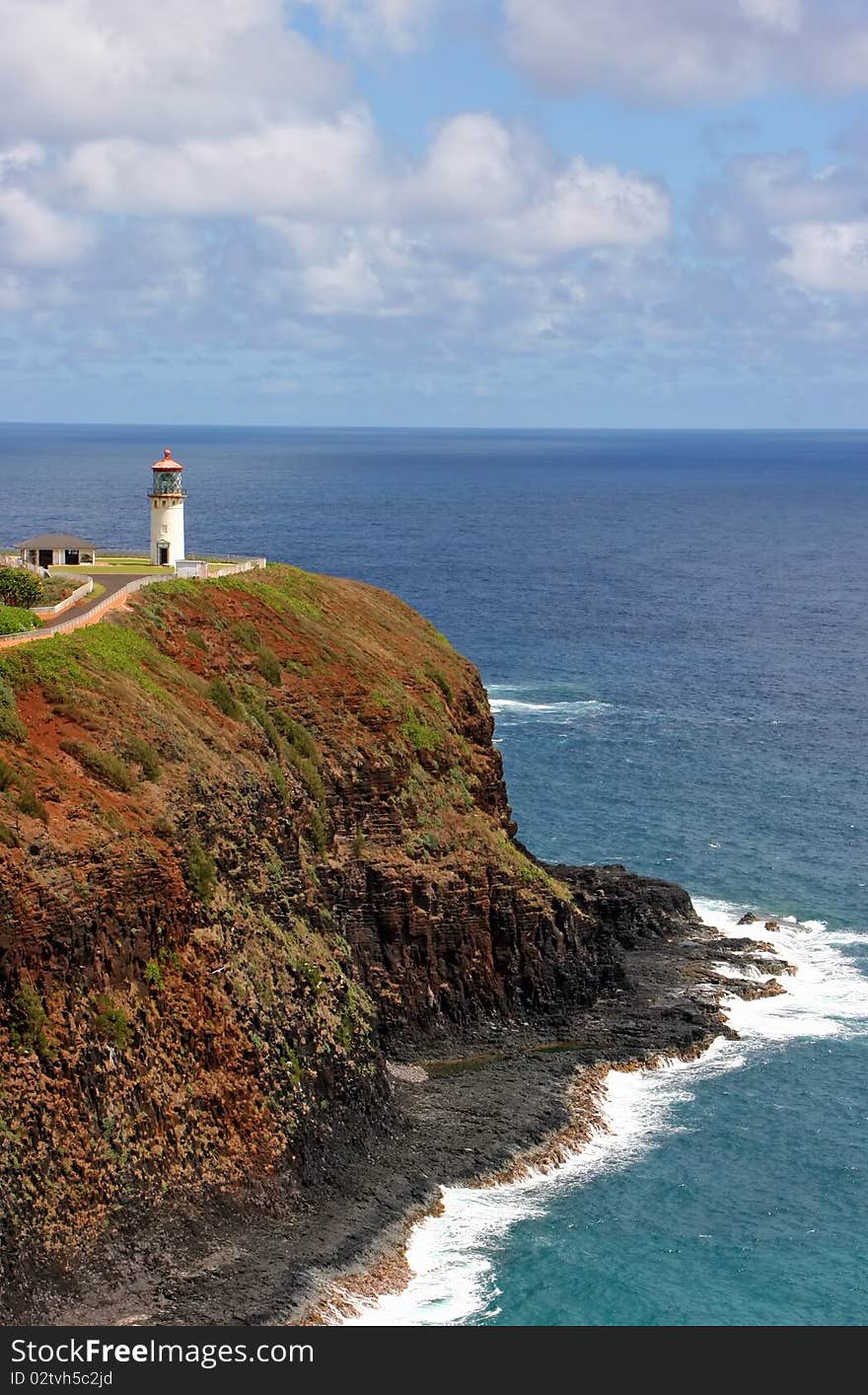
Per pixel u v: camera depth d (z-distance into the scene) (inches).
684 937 3319.4
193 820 2425.0
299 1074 2379.4
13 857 2070.6
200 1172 2169.0
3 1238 1898.4
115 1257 2007.9
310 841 2827.3
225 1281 2041.1
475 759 3380.9
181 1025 2241.6
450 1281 2138.3
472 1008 2938.0
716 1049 2866.6
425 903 2928.2
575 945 3078.2
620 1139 2551.7
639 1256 2215.8
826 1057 2837.1
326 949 2664.9
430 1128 2522.1
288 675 3107.8
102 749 2410.2
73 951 2114.9
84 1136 2037.4
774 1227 2299.5
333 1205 2265.0
